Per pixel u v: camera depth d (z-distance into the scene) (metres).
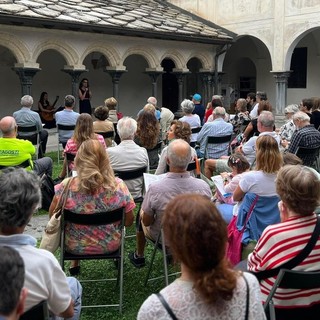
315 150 6.51
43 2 12.74
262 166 3.83
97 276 4.61
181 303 1.62
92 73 17.78
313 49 18.59
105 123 7.77
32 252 2.34
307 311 2.49
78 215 3.62
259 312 1.70
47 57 16.53
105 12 13.87
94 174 3.62
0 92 15.41
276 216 3.81
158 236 4.07
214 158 7.93
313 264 2.46
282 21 15.84
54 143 13.07
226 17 17.25
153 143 6.54
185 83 20.27
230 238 3.85
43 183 6.52
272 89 19.98
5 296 1.59
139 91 19.36
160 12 16.78
